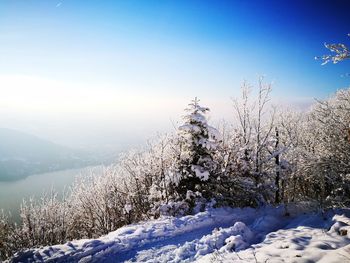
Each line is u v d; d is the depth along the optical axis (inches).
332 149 478.9
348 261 232.8
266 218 465.1
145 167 711.1
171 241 371.2
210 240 345.4
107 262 312.8
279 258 262.2
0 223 835.4
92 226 846.5
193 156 613.6
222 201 633.6
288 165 657.0
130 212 695.7
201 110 599.8
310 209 486.6
